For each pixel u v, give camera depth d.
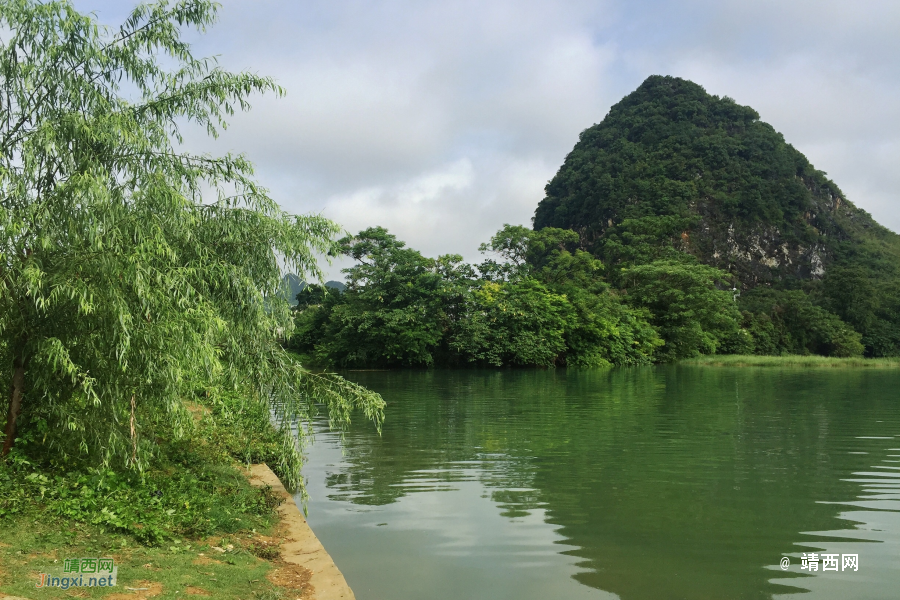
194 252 8.52
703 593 6.59
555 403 23.48
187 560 6.32
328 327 48.00
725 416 19.75
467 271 50.44
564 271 65.94
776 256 125.62
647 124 144.75
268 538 7.78
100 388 7.60
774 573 7.10
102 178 7.14
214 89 8.77
